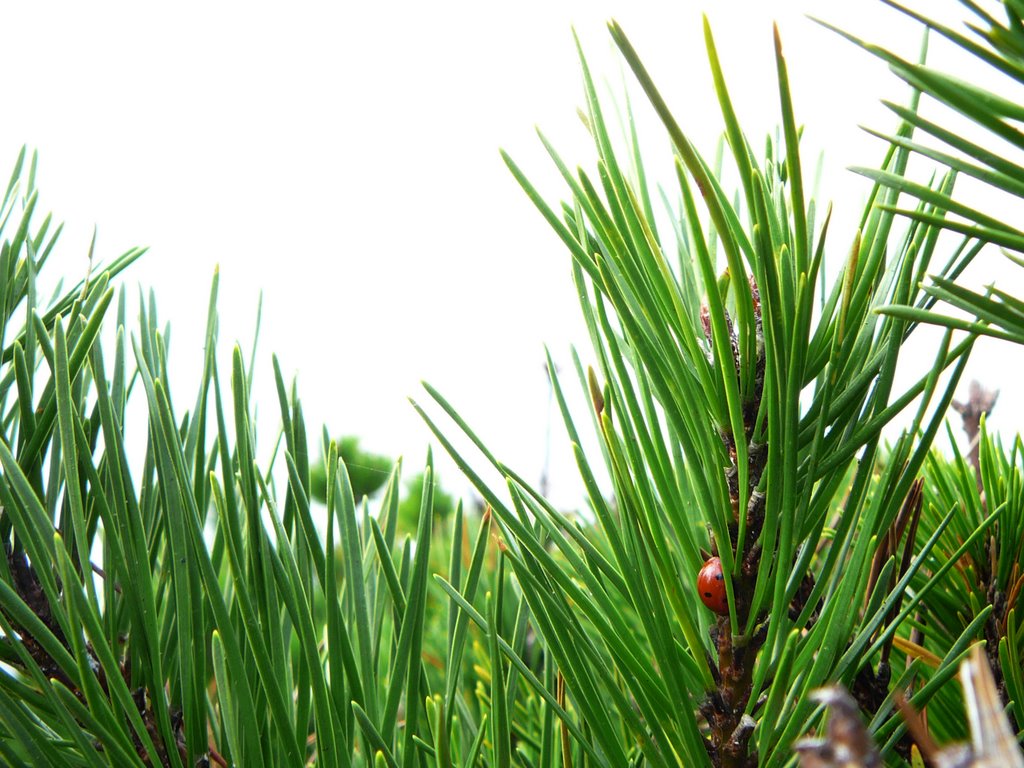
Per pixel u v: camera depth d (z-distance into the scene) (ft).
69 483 0.51
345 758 0.52
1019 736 0.50
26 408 0.56
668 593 0.53
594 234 0.54
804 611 0.53
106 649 0.51
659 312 0.53
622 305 0.51
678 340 0.55
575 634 0.52
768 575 0.51
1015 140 0.41
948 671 0.51
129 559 0.54
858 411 0.53
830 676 0.52
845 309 0.51
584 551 0.54
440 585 0.54
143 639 0.56
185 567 0.54
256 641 0.51
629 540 0.55
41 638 0.51
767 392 0.49
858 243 0.51
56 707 0.51
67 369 0.51
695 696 0.54
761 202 0.46
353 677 0.53
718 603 0.53
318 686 0.51
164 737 0.54
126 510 0.54
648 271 0.53
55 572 0.57
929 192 0.43
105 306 0.53
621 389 0.52
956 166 0.43
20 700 0.55
